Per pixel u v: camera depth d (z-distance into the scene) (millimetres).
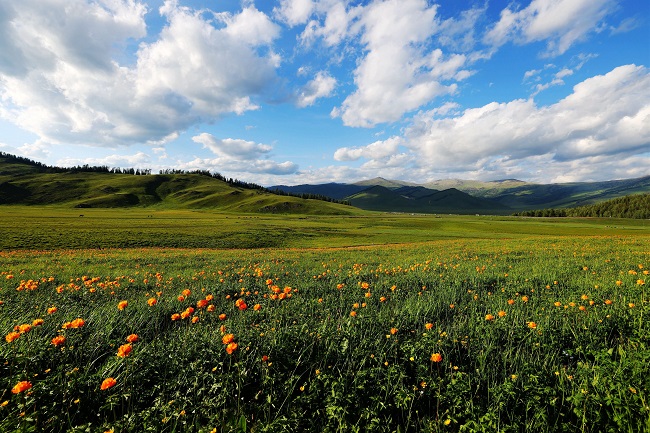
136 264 22453
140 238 48344
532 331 5863
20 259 24750
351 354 5141
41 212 111312
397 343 5516
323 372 4691
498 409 3762
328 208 188750
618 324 6039
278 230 66875
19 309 7930
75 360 5027
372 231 74938
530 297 9031
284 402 4164
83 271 18062
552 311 7125
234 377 4430
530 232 78250
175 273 17359
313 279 13383
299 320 6965
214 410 4016
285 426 3609
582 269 13562
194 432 3715
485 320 6637
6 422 3490
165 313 7938
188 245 47062
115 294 10750
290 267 19312
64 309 8008
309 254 29953
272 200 191875
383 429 3643
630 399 3486
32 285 10062
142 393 4289
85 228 58000
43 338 5410
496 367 4898
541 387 4016
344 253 30328
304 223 94625
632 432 3252
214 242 49531
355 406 3965
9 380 4098
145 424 3613
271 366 4758
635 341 5004
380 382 4398
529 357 5078
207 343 5387
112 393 4211
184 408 3910
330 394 4148
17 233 46219
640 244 25344
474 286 10758
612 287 9094
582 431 3369
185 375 4477
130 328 6660
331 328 6086
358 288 10836
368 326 6387
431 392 4297
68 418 3596
